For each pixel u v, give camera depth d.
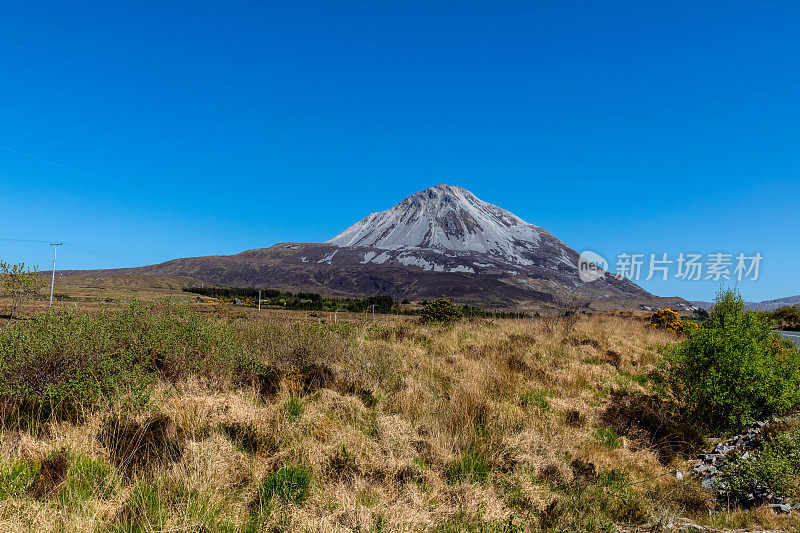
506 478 4.98
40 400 5.03
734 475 5.41
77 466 4.11
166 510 3.70
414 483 4.62
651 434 7.12
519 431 6.34
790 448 5.45
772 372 7.46
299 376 7.37
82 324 6.18
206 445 4.68
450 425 6.10
